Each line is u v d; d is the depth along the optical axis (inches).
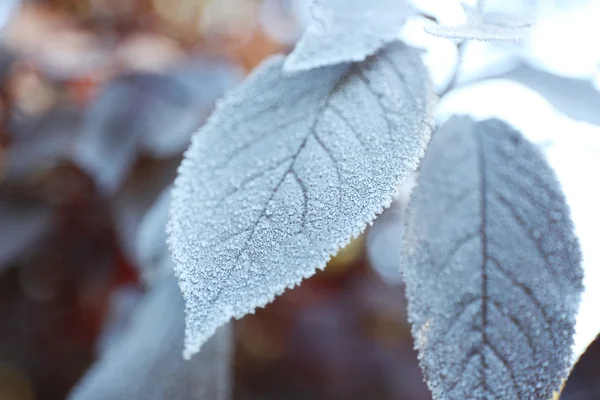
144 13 22.5
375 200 7.5
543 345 7.9
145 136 15.7
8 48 18.4
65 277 18.7
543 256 8.2
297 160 7.8
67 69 18.5
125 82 16.9
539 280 8.1
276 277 7.3
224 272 7.4
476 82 10.1
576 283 8.1
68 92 19.2
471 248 8.2
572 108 10.4
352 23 8.6
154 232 10.7
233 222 7.6
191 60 19.1
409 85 8.1
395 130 7.9
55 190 18.8
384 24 8.6
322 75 8.4
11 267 18.6
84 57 19.1
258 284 7.3
